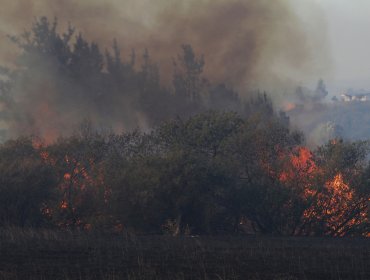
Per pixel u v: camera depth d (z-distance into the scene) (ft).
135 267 96.99
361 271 97.86
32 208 177.37
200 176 172.45
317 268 100.32
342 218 179.22
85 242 131.44
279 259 110.52
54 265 97.66
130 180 172.96
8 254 109.50
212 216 173.78
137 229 174.19
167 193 171.32
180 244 133.59
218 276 88.48
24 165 179.32
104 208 177.68
